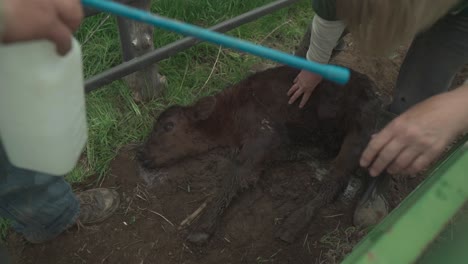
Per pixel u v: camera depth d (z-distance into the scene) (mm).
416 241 836
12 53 854
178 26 937
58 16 790
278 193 2480
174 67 3104
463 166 1003
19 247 2145
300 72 2512
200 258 2180
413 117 1206
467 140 1222
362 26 1334
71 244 2176
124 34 2420
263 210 2393
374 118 2406
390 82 3186
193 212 2373
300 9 3723
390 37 1313
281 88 2648
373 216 2264
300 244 2229
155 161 2561
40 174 1596
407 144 1213
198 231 2232
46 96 913
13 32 748
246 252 2201
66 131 1014
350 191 2467
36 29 763
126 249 2191
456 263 972
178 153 2625
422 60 2098
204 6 3396
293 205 2426
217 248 2219
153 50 2539
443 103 1197
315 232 2281
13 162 1104
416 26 1296
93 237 2219
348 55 3359
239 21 2793
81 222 2215
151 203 2398
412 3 1216
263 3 3566
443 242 921
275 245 2229
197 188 2496
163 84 2945
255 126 2635
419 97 2225
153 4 3229
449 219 892
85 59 2896
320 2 1784
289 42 3455
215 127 2689
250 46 960
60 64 902
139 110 2818
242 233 2283
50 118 955
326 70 959
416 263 857
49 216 1845
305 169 2613
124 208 2361
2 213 1719
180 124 2650
